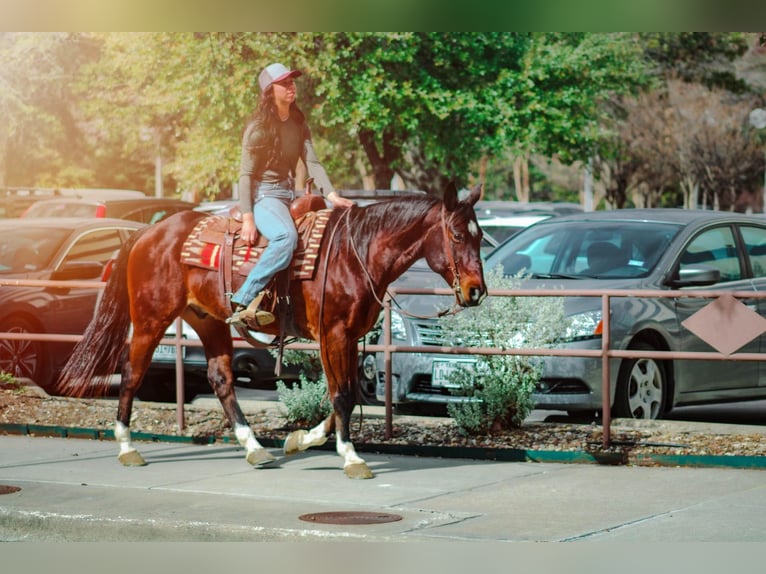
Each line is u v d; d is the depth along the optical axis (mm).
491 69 28250
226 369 9992
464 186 31125
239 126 27562
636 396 10953
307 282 9164
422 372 11203
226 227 9562
